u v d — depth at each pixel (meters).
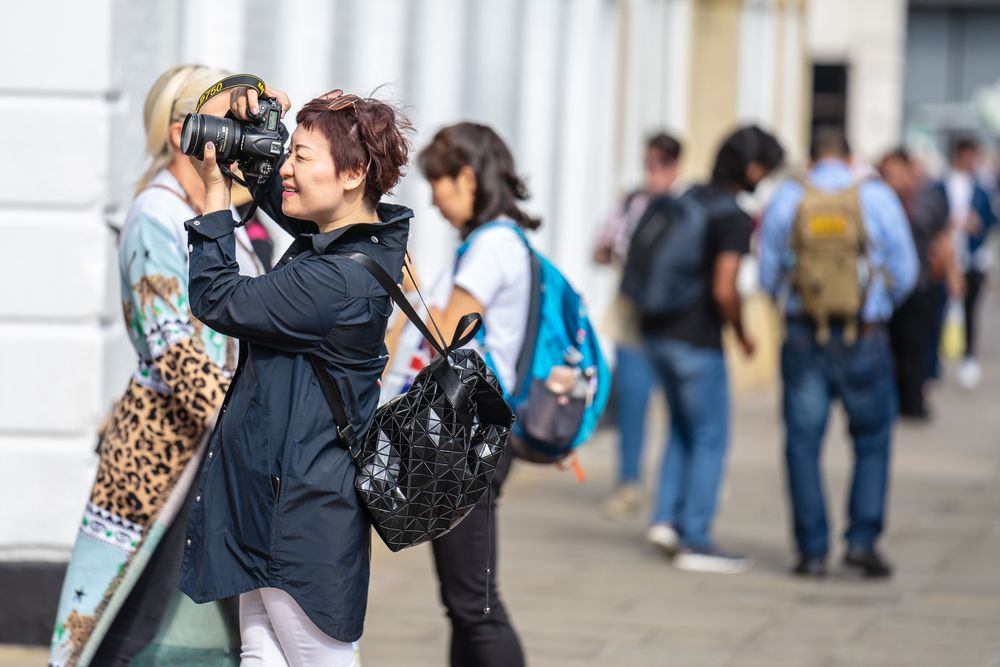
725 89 37.41
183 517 10.67
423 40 22.91
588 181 28.56
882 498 18.45
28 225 14.27
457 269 11.93
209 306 8.88
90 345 14.31
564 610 16.80
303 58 19.61
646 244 19.28
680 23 34.09
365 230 9.02
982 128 96.00
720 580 18.38
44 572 14.48
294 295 8.74
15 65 14.19
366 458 8.98
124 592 10.52
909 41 97.31
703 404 19.17
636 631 15.94
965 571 18.91
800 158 41.75
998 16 95.94
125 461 10.50
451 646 11.77
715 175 19.31
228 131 8.99
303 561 8.83
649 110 33.56
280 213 9.47
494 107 25.14
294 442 8.83
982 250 39.69
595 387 12.22
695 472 19.14
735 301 19.00
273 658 9.23
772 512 22.84
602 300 29.42
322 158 8.90
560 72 27.41
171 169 10.69
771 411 34.22
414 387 9.14
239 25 18.06
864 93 79.44
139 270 10.40
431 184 12.27
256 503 8.88
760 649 15.30
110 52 14.24
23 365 14.33
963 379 40.12
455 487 9.14
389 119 9.03
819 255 17.88
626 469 22.34
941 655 15.13
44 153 14.22
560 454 12.16
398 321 11.95
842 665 14.76
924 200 32.28
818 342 18.11
